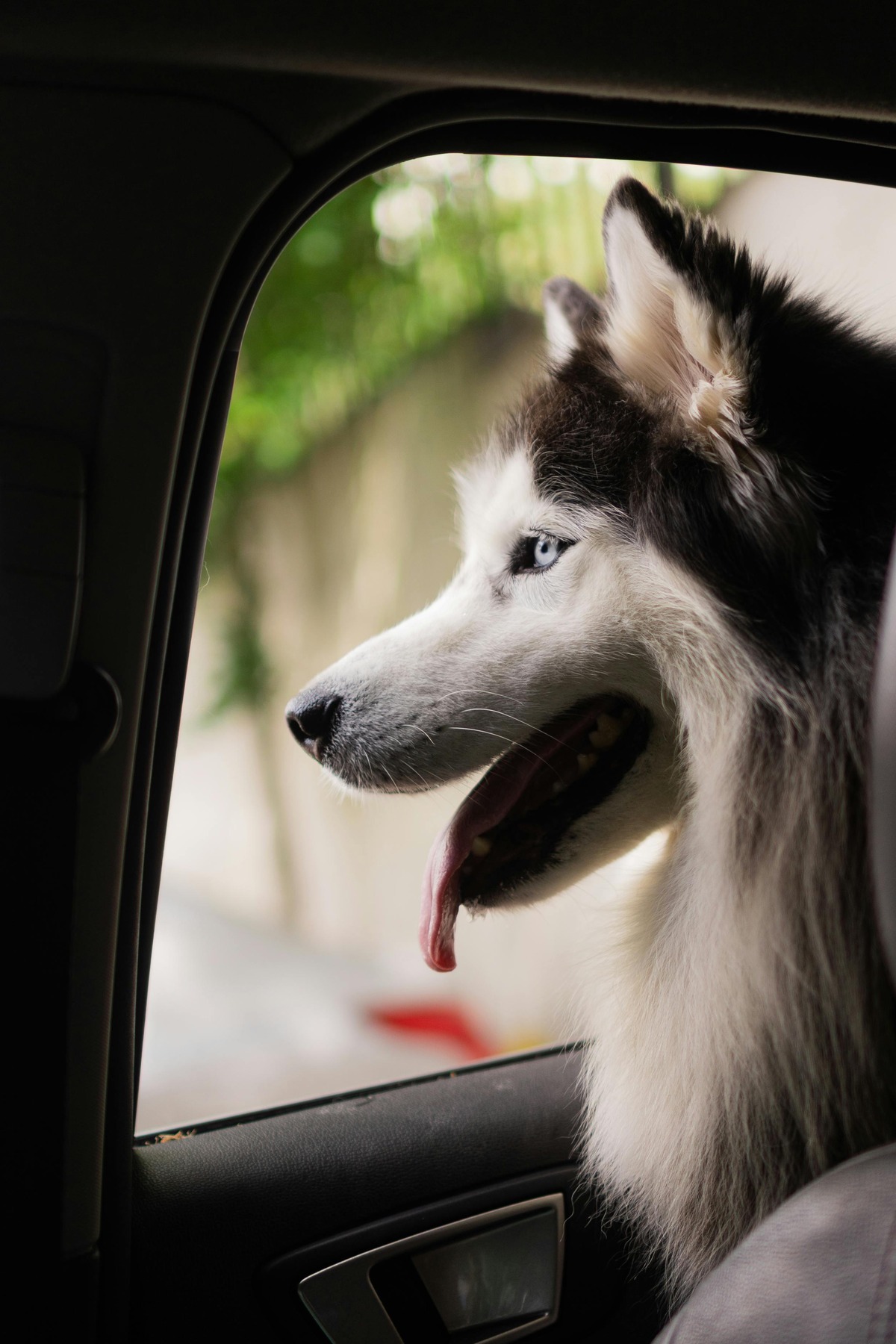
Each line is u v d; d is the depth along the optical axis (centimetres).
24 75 91
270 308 599
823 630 139
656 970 159
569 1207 154
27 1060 110
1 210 95
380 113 99
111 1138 120
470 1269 148
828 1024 134
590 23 94
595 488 164
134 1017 120
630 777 171
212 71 93
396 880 676
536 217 520
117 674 108
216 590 730
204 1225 138
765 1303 82
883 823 80
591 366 170
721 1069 144
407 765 175
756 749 146
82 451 102
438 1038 433
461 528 202
